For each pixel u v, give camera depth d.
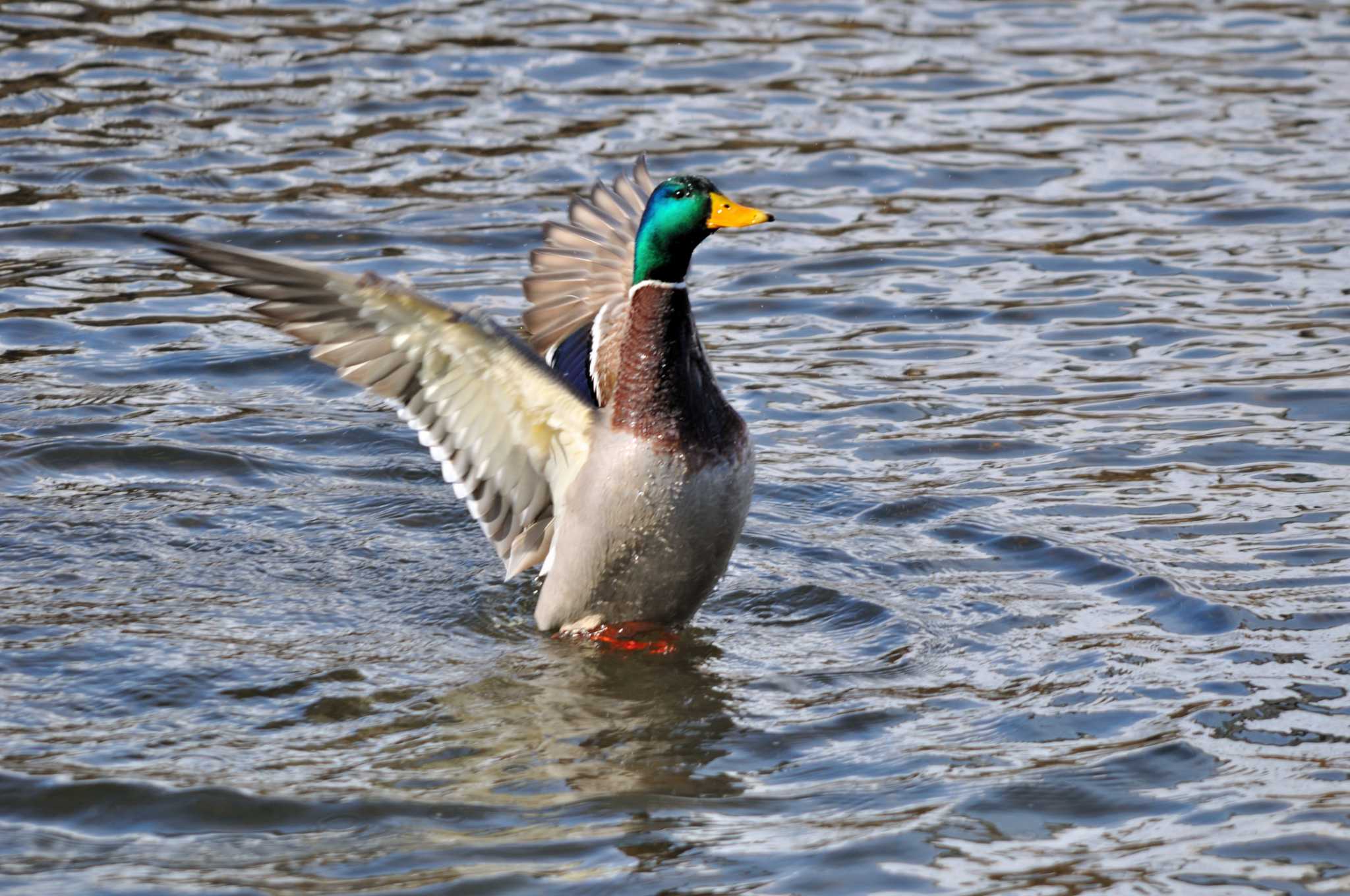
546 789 8.29
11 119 19.23
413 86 20.97
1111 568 10.89
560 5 24.59
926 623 10.27
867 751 8.67
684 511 9.60
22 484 11.98
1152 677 9.41
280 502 11.93
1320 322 15.36
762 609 10.57
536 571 11.14
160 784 8.20
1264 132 20.36
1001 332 15.33
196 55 21.59
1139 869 7.45
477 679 9.57
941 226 17.77
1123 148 19.84
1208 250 17.12
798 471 12.59
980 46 23.59
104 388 13.68
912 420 13.54
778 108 20.84
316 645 9.93
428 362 9.34
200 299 15.66
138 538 11.24
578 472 9.79
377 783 8.30
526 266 16.27
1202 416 13.49
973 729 8.89
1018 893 7.27
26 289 15.60
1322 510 11.73
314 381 14.08
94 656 9.59
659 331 9.62
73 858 7.52
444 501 12.12
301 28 22.83
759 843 7.73
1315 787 8.14
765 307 15.94
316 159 18.64
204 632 9.99
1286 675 9.38
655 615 10.09
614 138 19.56
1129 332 15.27
